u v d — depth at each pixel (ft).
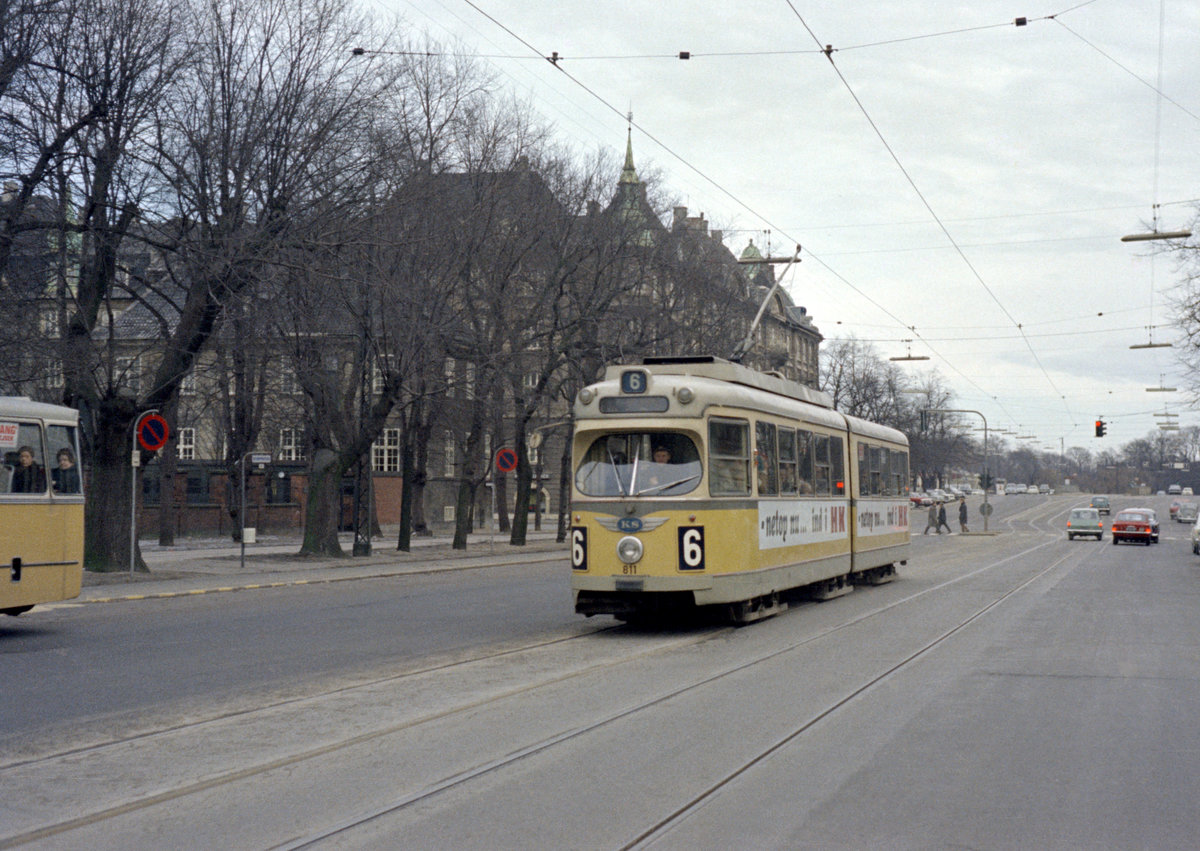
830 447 66.28
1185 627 51.24
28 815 20.29
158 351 105.40
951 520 291.79
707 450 48.75
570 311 136.05
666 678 35.86
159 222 83.56
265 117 83.66
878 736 26.96
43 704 31.60
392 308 102.58
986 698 32.19
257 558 107.45
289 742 26.30
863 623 52.95
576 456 49.96
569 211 126.00
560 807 20.62
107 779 22.86
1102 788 22.16
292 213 83.35
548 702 31.42
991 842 18.63
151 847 18.33
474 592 75.77
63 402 86.02
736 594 49.62
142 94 77.00
